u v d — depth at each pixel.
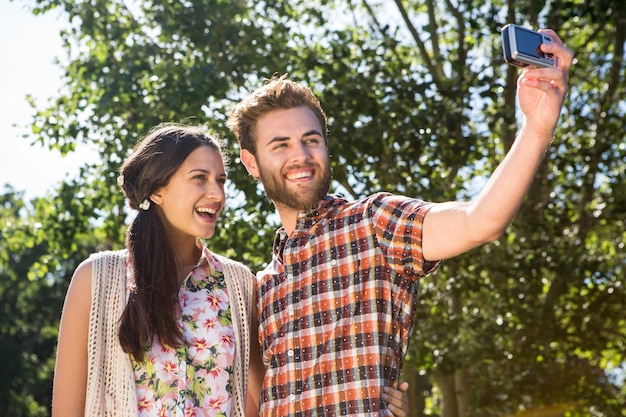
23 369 26.75
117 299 3.34
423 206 3.11
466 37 13.82
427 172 10.66
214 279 3.50
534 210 12.27
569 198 12.69
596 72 14.05
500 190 2.71
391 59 11.88
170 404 3.21
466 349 10.68
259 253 10.64
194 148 3.42
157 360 3.25
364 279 3.20
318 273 3.28
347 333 3.17
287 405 3.21
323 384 3.17
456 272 11.16
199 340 3.34
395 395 3.11
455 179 11.45
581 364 12.61
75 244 12.23
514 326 11.66
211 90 10.69
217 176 3.46
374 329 3.14
